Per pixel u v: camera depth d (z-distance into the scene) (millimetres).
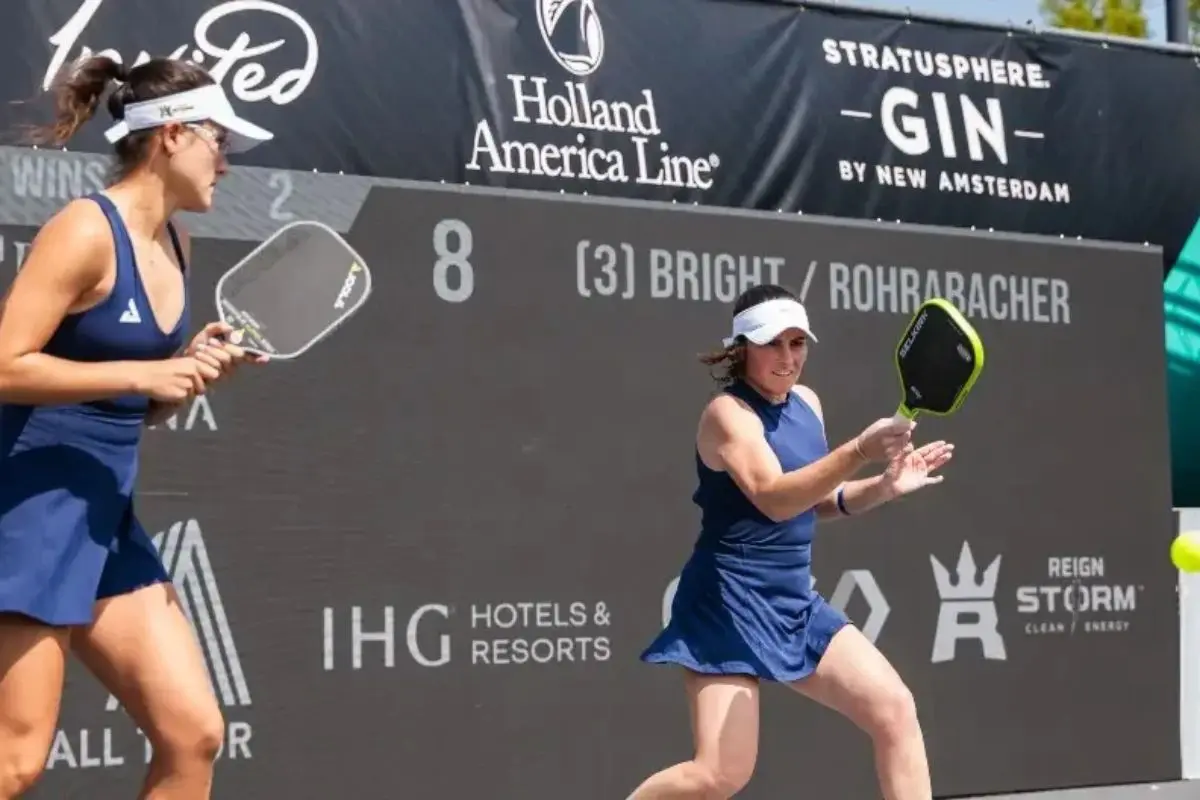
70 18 9406
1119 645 12242
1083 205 12508
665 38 11219
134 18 9602
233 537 9602
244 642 9586
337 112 10195
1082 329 12297
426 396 10148
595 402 10625
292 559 9742
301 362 9828
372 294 10039
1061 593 12039
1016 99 12336
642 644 10664
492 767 10195
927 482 8117
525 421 10430
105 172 9391
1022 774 11781
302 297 7328
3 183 9148
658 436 10805
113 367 6508
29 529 6539
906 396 7699
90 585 6645
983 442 11836
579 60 10930
